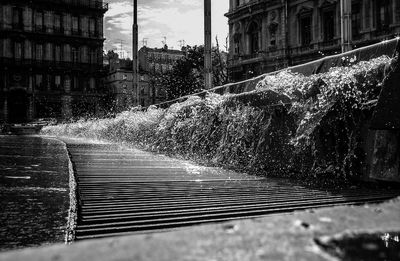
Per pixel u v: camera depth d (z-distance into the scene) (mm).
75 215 2020
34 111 59312
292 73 6703
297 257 462
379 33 33250
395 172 3777
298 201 2834
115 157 7652
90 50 63875
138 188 3475
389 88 3863
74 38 62156
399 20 32156
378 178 3945
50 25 60625
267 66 44531
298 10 41344
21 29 58438
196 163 7020
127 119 16703
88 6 62844
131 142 15000
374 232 572
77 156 7602
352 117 4590
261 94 6777
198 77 56406
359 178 4355
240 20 48344
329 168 4785
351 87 4668
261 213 2322
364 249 500
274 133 6227
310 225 609
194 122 9914
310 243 518
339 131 4766
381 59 4473
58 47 61312
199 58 56188
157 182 3943
